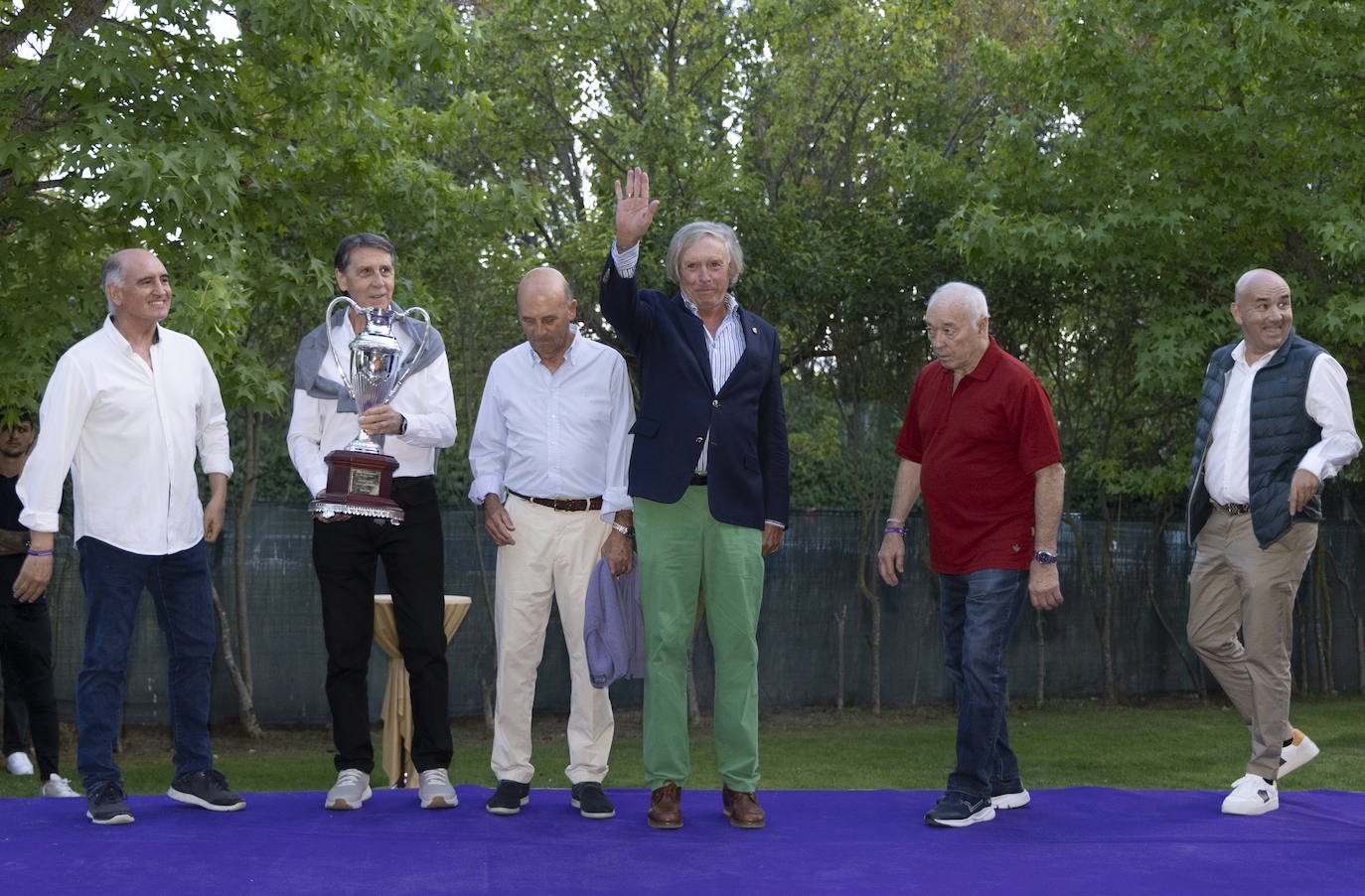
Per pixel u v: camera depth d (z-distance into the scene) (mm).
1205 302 8789
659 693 3242
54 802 3414
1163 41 8562
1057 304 10172
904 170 10031
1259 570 3621
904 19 10883
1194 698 11250
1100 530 11219
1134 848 3061
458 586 10031
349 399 3404
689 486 3281
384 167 7695
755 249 9727
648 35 10680
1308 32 8141
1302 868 2889
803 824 3305
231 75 6902
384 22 6676
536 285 3340
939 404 3553
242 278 6348
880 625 10688
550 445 3404
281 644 9688
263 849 2891
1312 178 8930
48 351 6266
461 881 2654
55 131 5922
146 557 3264
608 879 2699
